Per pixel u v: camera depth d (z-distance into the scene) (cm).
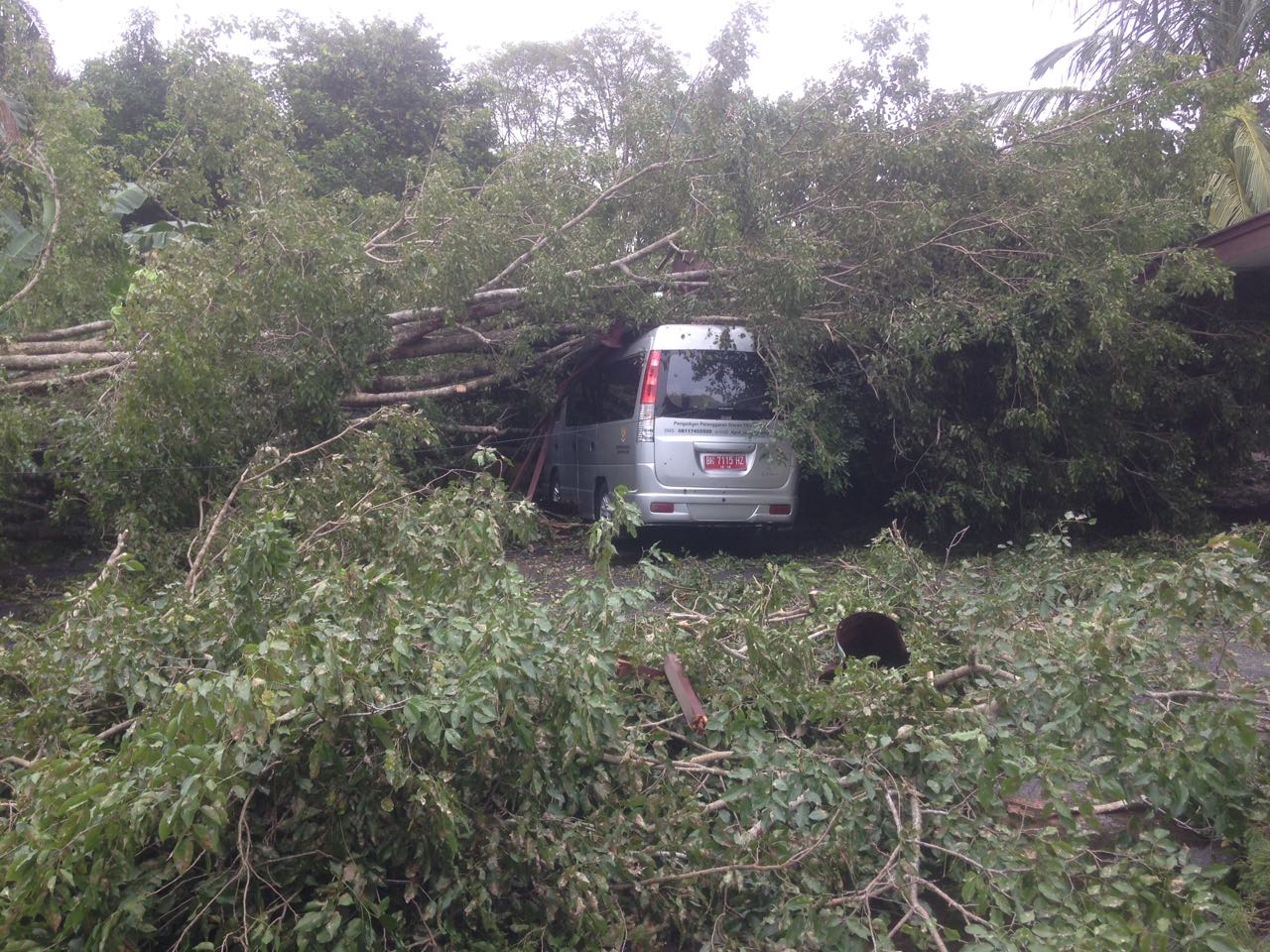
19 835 276
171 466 704
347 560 480
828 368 1025
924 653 474
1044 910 299
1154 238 955
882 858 353
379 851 313
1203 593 397
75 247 884
